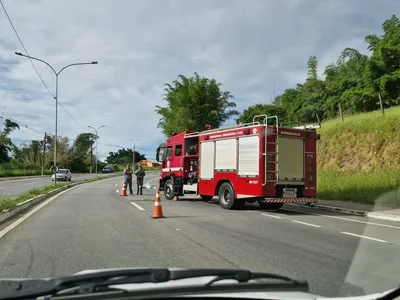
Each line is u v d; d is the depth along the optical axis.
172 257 7.25
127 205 16.91
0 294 2.70
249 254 7.54
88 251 7.72
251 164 15.20
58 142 94.88
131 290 2.81
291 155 15.41
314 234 9.90
